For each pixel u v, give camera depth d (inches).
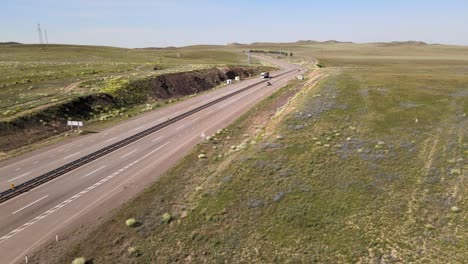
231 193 1242.0
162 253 964.0
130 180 1438.2
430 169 1336.1
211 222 1086.4
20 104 2454.5
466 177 1256.8
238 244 977.5
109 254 967.6
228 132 2122.3
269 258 914.7
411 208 1088.8
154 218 1135.0
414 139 1646.2
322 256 904.9
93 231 1071.0
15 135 1995.6
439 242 929.5
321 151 1542.8
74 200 1268.5
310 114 2126.0
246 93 3538.4
